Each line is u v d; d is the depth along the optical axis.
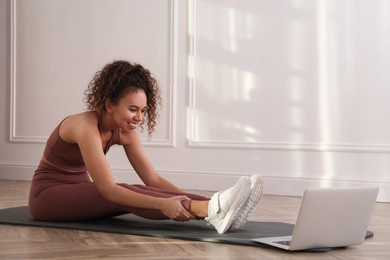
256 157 6.12
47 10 7.16
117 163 6.79
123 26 6.78
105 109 3.36
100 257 2.68
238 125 6.22
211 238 3.04
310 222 2.75
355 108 5.67
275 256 2.71
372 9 5.60
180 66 6.50
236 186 3.09
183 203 3.20
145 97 3.31
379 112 5.57
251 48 6.15
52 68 7.14
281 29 6.01
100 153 3.30
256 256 2.71
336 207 2.79
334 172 5.76
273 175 6.02
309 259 2.68
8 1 7.33
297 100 5.94
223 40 6.29
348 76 5.70
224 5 6.28
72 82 7.04
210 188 6.33
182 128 6.47
